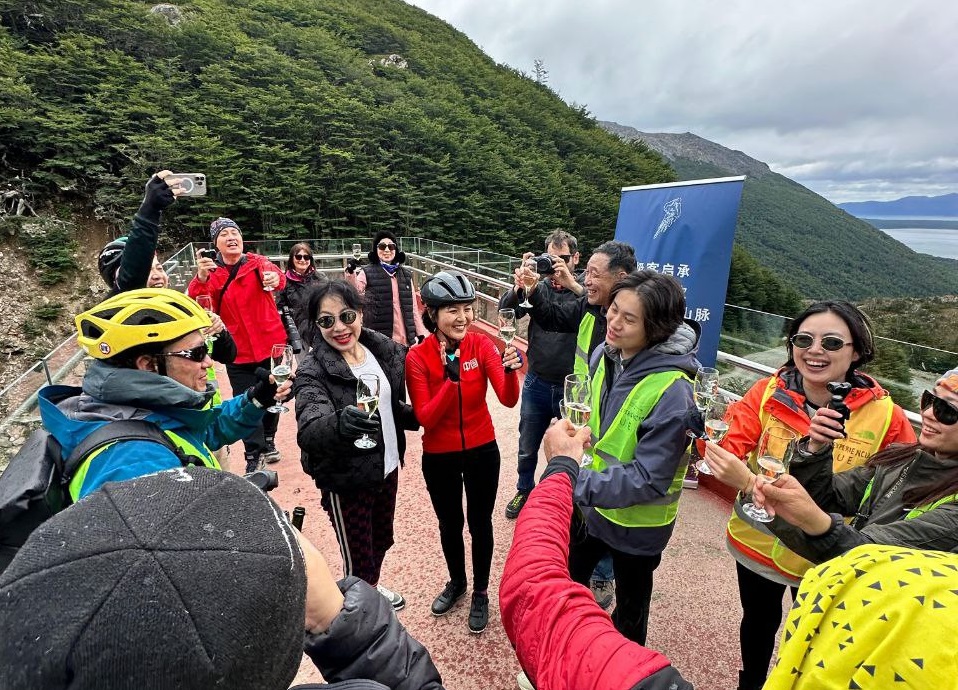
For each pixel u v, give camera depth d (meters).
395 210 28.89
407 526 2.84
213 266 3.14
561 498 0.96
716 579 2.41
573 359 2.72
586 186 42.84
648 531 1.57
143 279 1.78
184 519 0.45
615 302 1.55
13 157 21.00
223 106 25.45
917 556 0.54
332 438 1.66
